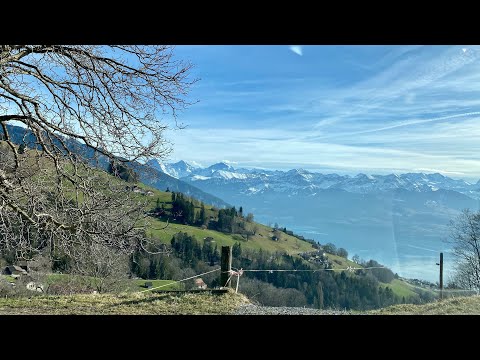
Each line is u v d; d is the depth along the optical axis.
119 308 7.32
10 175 9.31
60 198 9.57
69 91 9.80
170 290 9.27
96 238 9.17
